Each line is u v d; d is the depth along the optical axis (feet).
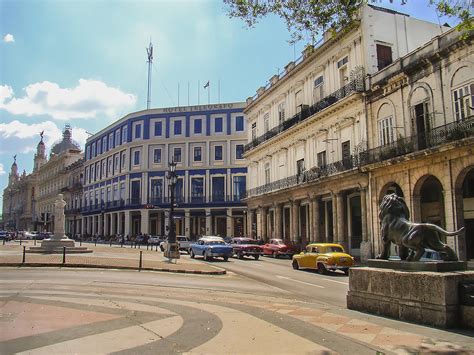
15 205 423.23
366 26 95.09
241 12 38.11
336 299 40.81
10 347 20.16
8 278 49.93
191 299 36.42
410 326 23.73
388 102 87.15
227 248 92.32
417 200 77.25
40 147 399.03
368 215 89.45
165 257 89.86
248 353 19.24
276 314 28.58
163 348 20.11
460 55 70.33
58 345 20.51
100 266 63.77
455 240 67.67
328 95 107.96
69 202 280.72
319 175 106.22
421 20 102.53
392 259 29.25
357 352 19.13
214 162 199.21
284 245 105.60
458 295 23.40
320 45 108.88
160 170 205.57
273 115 140.97
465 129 66.18
